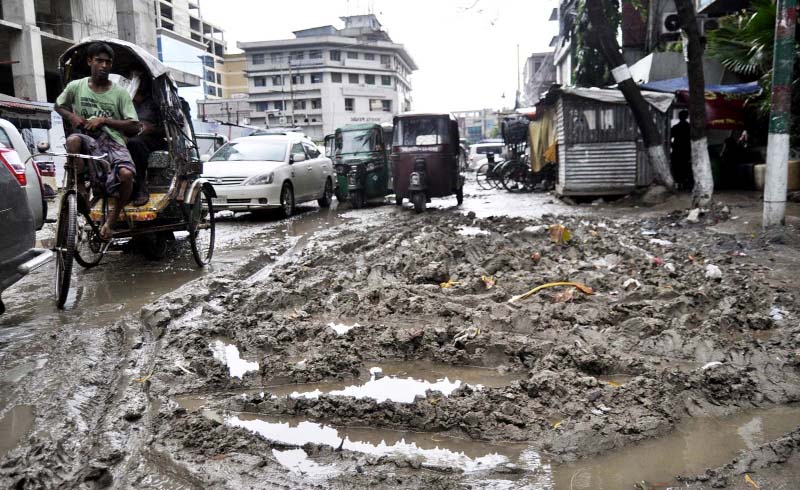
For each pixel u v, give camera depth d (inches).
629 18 926.4
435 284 252.7
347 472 112.9
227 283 259.3
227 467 113.7
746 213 428.8
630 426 127.1
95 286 275.0
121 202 270.2
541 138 812.6
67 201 241.8
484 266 276.1
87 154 255.3
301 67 3289.9
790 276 259.1
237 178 514.9
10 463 115.0
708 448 121.7
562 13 1221.1
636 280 235.6
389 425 133.4
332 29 3415.4
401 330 188.2
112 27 1278.3
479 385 157.6
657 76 785.6
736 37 544.1
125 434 128.6
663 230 406.0
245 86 3924.7
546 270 268.2
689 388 144.8
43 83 1085.1
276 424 136.6
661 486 107.4
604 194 616.4
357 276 264.8
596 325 193.9
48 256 212.7
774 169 350.3
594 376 159.6
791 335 180.5
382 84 3501.5
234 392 154.5
